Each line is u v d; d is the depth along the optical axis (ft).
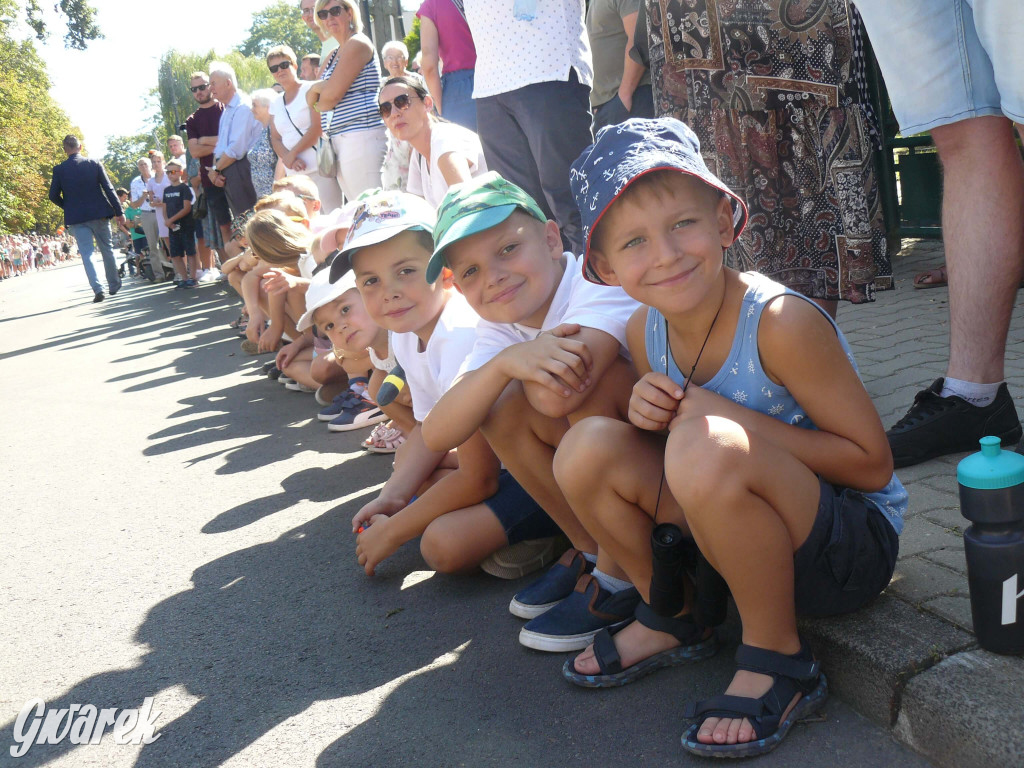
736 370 5.94
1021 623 5.21
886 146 18.83
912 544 6.90
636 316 6.65
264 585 9.05
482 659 7.04
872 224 10.34
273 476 12.61
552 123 14.03
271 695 7.01
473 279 7.40
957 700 5.08
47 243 180.14
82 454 15.48
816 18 9.96
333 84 19.69
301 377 17.24
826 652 5.92
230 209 36.42
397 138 14.57
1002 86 7.39
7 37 148.05
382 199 8.92
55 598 9.46
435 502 8.41
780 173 10.21
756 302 5.83
